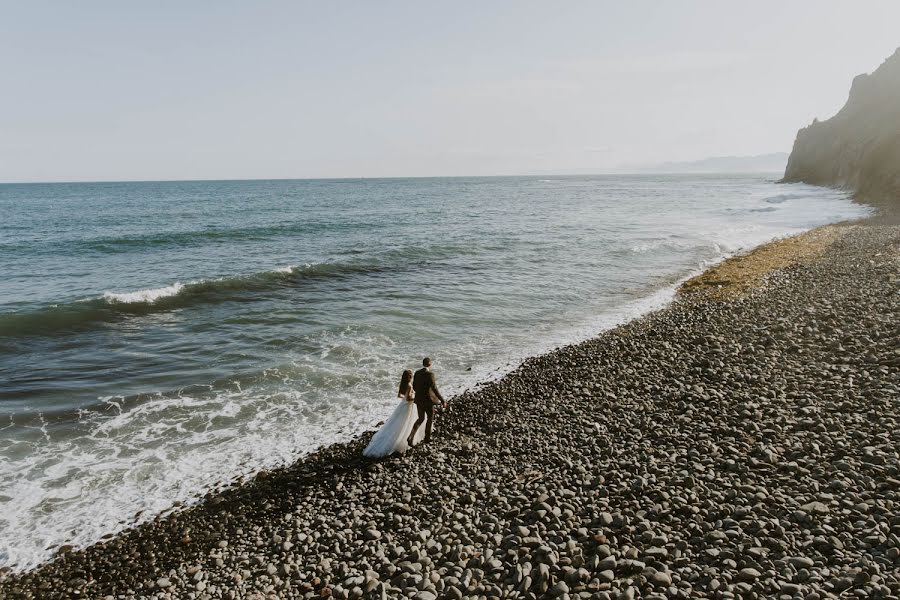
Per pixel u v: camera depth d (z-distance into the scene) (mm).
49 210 82750
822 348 13969
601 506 8000
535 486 8922
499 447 10797
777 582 5938
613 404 12219
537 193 136375
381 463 10656
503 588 6477
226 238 45062
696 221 53156
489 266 31969
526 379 14688
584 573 6426
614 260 33250
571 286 26625
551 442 10711
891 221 40219
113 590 7605
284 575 7379
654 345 16531
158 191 165500
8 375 15250
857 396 10656
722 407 11148
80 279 28406
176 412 13203
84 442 11750
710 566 6402
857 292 19484
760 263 28547
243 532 8742
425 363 11617
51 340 18219
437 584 6660
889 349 13008
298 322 20562
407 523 8367
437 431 11984
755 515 7242
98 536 8781
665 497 7945
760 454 8875
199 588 7309
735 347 15133
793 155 122312
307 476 10359
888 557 6094
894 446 8531
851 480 7770
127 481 10320
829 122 104562
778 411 10484
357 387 14719
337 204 95250
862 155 73312
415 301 23812
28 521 9133
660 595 5914
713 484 8195
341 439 11875
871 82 90625
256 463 10930
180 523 9055
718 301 21422
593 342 17672
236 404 13656
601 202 91562
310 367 16062
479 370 15695
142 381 15023
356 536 8180
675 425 10648
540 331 19484
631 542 7062
